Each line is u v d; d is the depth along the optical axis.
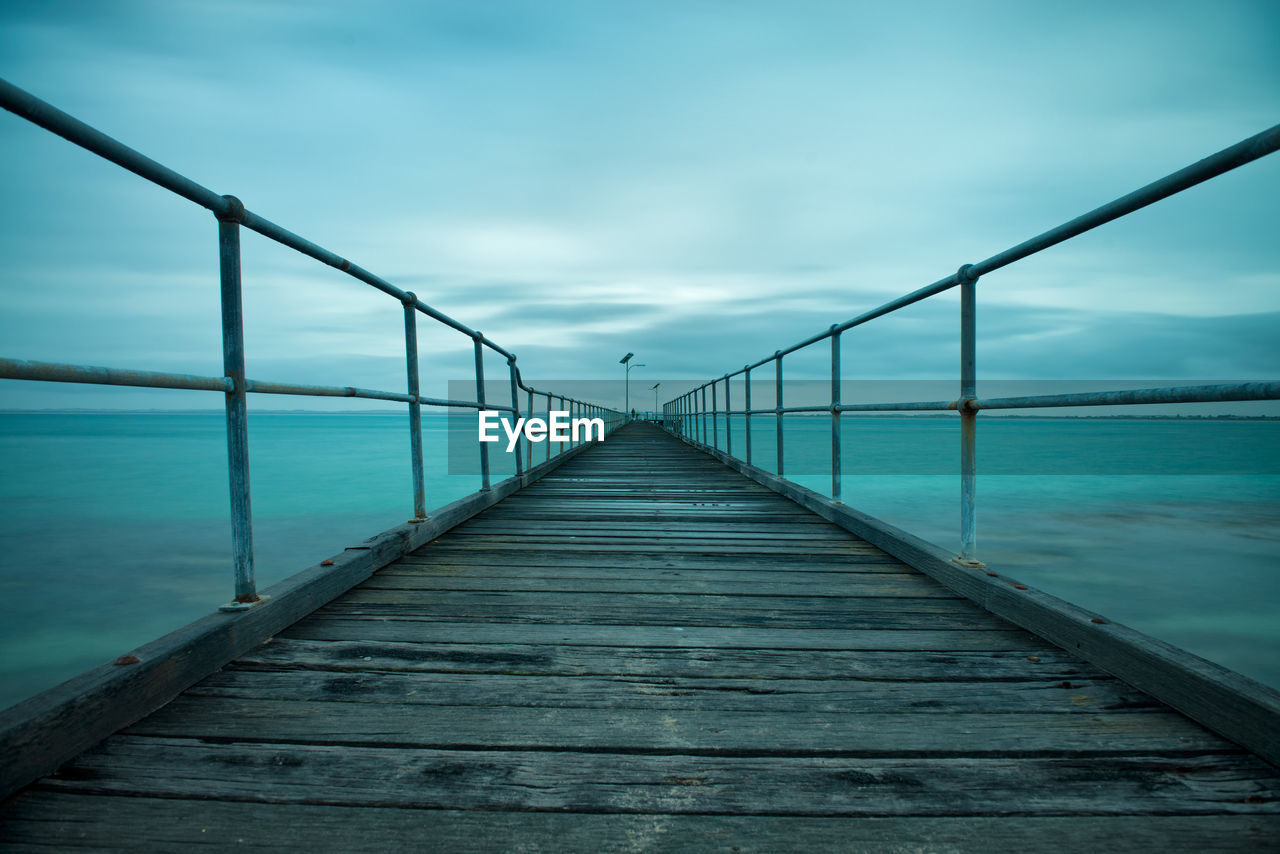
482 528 3.82
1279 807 1.10
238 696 1.51
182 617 5.33
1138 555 7.38
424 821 1.07
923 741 1.33
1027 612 2.01
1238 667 4.11
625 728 1.38
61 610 5.52
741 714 1.45
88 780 1.15
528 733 1.35
